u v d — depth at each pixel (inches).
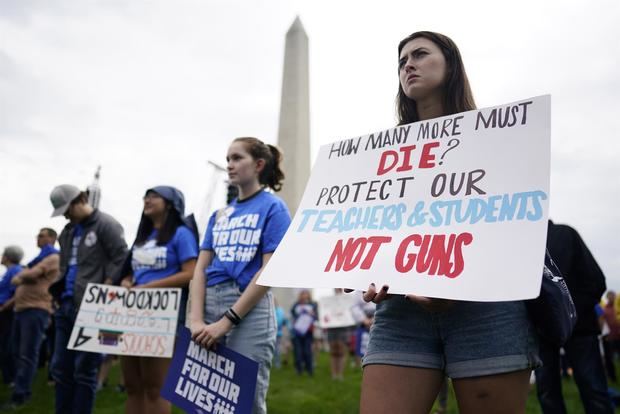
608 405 125.7
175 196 128.3
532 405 199.3
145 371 117.3
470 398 55.6
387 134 68.3
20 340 209.3
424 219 58.4
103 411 189.8
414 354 58.4
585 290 130.0
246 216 98.7
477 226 54.2
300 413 186.5
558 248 131.3
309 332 352.5
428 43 67.8
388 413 56.8
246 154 103.7
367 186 66.2
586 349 129.3
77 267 140.3
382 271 56.9
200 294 99.4
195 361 91.1
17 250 283.4
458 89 67.3
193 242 126.0
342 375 326.6
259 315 92.5
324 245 64.2
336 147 73.1
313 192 71.1
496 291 48.8
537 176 53.6
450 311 57.6
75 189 143.9
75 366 130.4
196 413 87.2
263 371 91.4
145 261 125.5
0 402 210.5
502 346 54.8
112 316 120.7
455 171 59.7
